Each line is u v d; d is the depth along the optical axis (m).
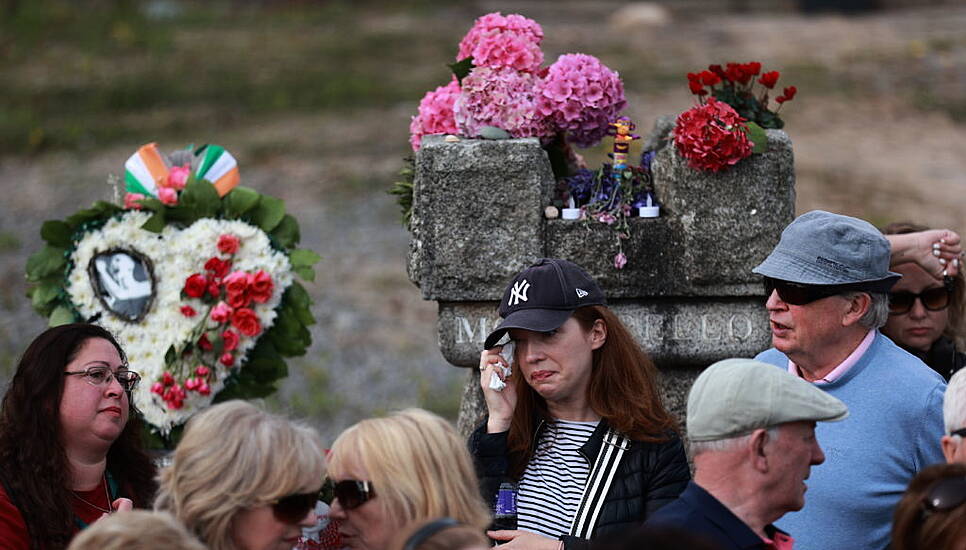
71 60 46.97
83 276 11.13
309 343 11.75
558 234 9.88
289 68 46.44
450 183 9.80
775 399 6.16
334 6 57.53
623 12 54.41
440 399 21.81
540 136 10.23
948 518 5.51
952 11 57.28
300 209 32.88
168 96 43.03
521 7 57.97
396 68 46.91
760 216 9.83
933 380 7.43
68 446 7.65
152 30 51.72
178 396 11.02
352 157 36.97
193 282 11.10
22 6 52.47
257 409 6.31
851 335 7.61
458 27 54.00
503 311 7.81
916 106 41.47
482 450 7.80
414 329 25.69
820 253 7.56
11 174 35.75
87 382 7.64
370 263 29.42
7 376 21.36
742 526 6.11
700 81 10.34
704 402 6.29
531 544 7.46
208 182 11.42
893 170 35.09
